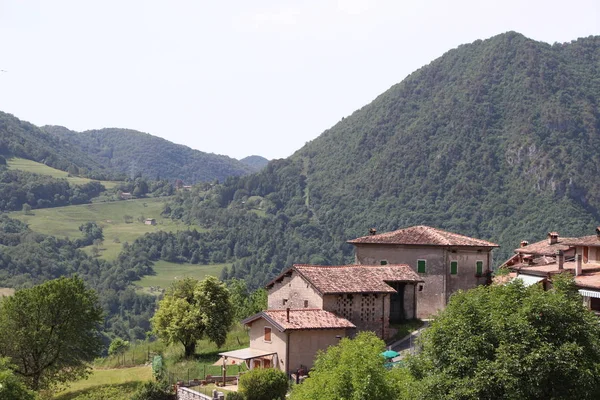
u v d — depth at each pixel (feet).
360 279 191.52
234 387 157.99
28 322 189.37
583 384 86.94
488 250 227.20
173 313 209.97
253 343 172.04
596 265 175.42
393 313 205.05
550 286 168.14
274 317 167.02
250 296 284.82
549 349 87.92
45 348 190.29
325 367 117.39
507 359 87.97
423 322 209.05
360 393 104.83
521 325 90.43
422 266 219.00
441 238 221.05
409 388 99.60
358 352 110.52
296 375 158.30
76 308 194.49
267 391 141.28
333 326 167.53
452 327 95.14
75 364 194.18
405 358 109.60
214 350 214.90
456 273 218.38
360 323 185.37
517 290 98.84
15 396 136.15
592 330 93.71
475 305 96.17
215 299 210.79
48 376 191.11
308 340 165.68
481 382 88.28
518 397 86.22
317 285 181.57
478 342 91.76
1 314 189.78
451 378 91.97
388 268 203.51
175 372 181.88
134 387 181.37
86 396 172.55
